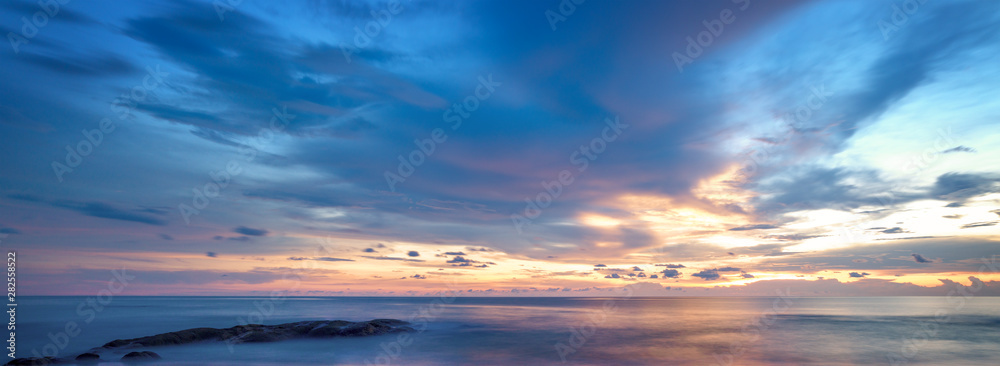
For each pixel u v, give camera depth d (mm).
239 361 26516
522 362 27531
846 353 30766
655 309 94312
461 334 41938
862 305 116625
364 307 102188
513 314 74125
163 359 26766
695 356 29781
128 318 61312
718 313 77125
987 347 33406
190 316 65625
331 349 31156
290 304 125062
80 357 26047
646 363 27281
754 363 27375
